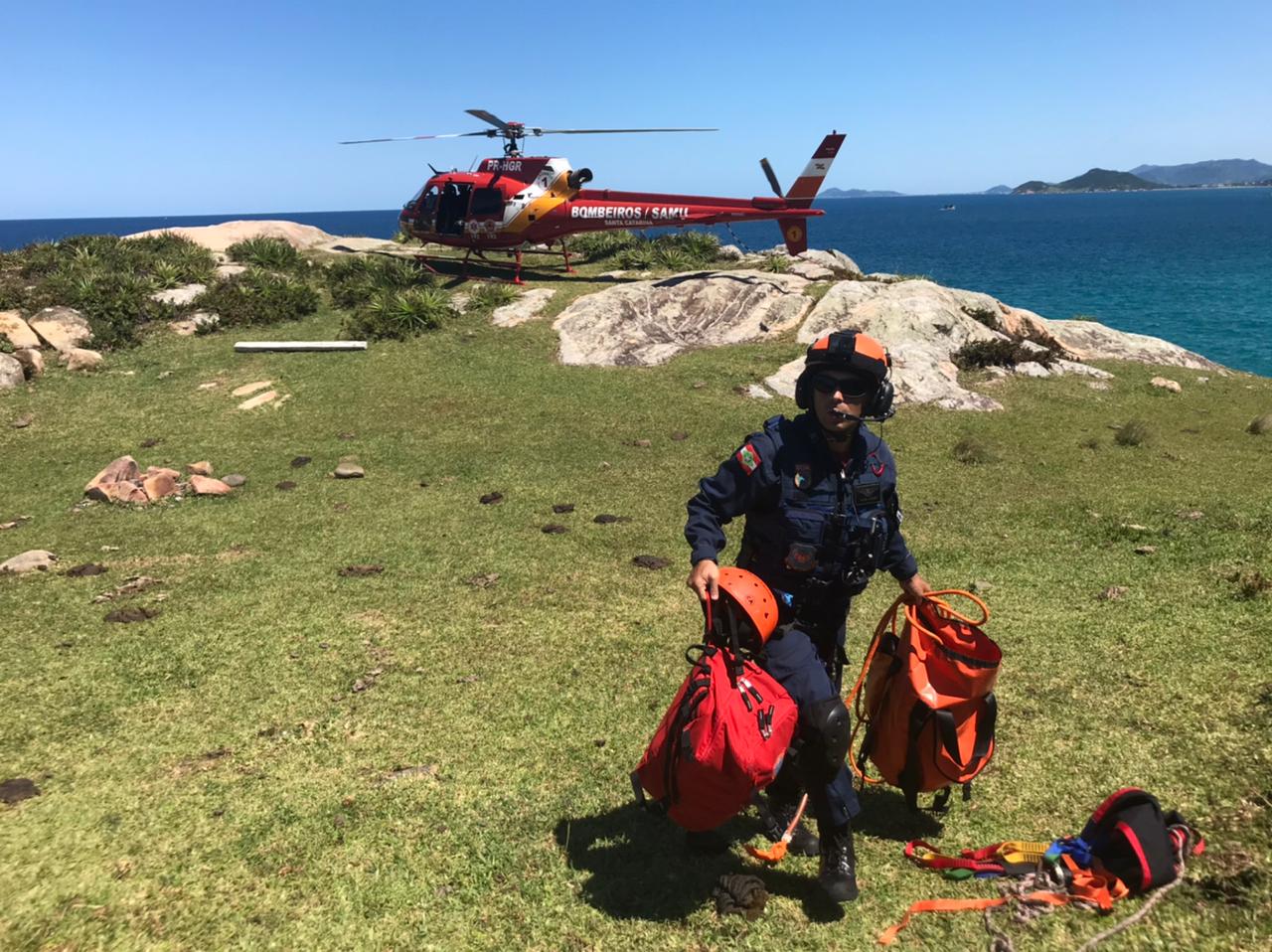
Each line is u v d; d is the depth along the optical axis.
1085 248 104.75
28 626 6.04
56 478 9.96
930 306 16.06
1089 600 6.23
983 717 3.41
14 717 4.73
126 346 14.77
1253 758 3.81
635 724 4.64
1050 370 15.18
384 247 23.47
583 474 10.06
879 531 3.17
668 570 7.17
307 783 4.09
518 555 7.53
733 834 3.69
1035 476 10.19
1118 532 7.91
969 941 2.96
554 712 4.80
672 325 16.47
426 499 9.20
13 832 3.66
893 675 3.52
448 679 5.22
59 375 13.58
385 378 13.66
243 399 12.76
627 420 12.15
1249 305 44.47
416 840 3.63
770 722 2.88
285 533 8.16
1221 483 9.66
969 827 3.66
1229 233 137.50
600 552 7.62
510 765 4.25
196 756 4.34
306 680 5.21
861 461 3.19
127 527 8.41
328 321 16.38
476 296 17.14
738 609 3.03
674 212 19.05
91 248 19.05
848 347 2.99
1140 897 3.07
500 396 13.04
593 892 3.29
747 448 3.19
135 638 5.84
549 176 18.42
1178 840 3.19
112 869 3.42
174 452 10.85
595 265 21.16
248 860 3.49
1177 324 37.97
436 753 4.38
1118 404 13.80
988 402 13.47
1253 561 6.68
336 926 3.11
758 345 15.87
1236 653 4.98
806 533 3.13
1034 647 5.42
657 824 3.75
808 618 3.29
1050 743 4.23
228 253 20.47
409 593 6.65
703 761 2.86
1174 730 4.21
